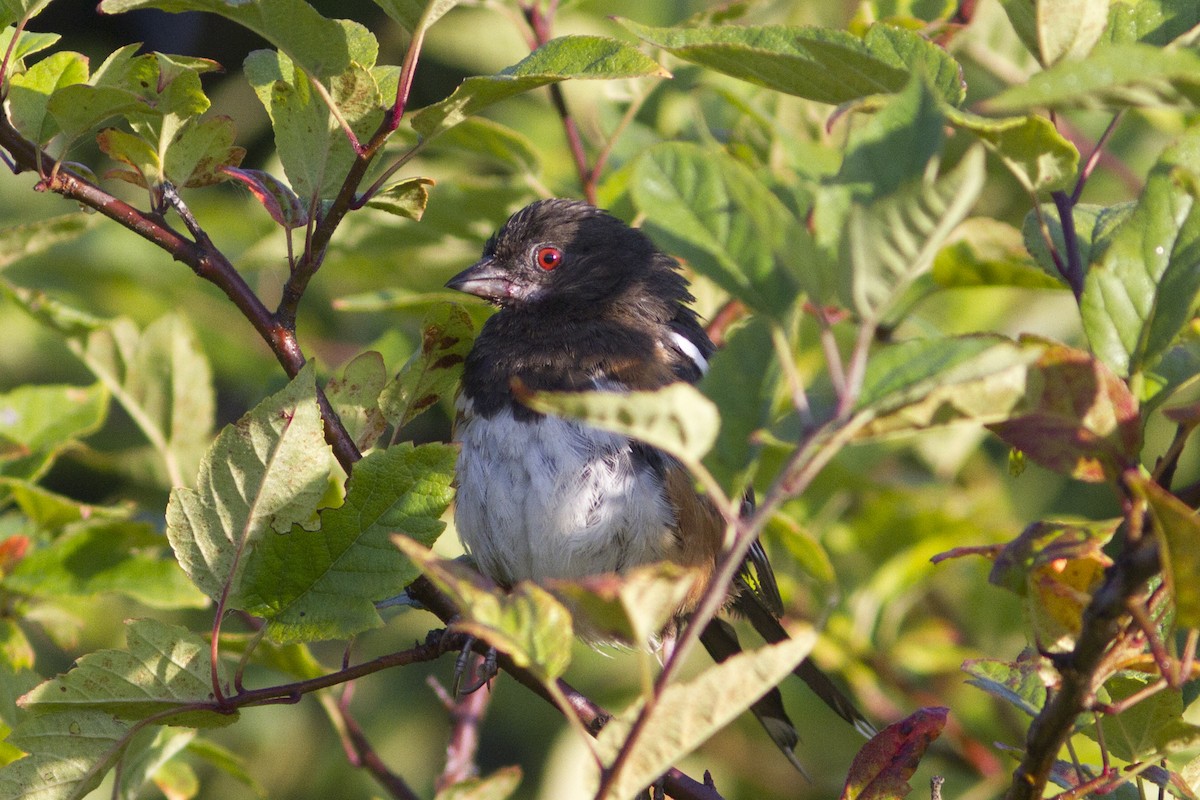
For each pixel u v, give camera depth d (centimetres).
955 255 554
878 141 286
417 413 550
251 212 959
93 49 1194
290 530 431
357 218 791
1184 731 371
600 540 668
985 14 815
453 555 802
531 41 747
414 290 852
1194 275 352
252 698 442
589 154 879
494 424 689
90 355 671
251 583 432
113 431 1035
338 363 966
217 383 1070
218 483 428
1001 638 812
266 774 986
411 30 436
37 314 661
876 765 449
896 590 782
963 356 286
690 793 541
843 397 273
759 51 400
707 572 696
